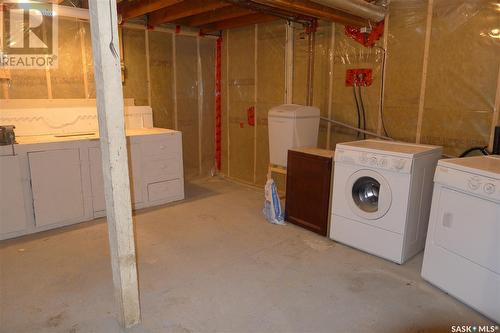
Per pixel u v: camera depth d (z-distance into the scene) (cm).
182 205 387
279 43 420
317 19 372
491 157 239
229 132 506
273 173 449
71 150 315
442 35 298
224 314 196
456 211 208
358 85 358
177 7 374
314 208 311
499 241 184
